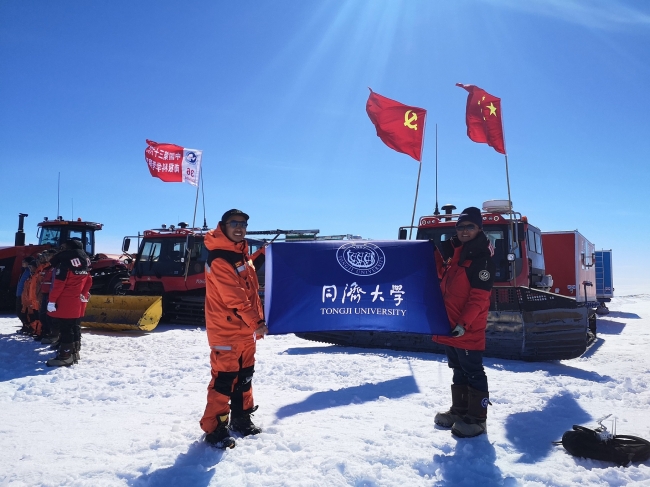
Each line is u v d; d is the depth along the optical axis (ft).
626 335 37.96
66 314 21.74
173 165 42.96
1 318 43.62
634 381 17.92
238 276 11.84
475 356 12.28
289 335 32.68
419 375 19.12
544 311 22.86
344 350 25.80
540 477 9.67
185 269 41.65
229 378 11.62
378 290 12.76
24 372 20.31
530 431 12.53
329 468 9.99
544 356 22.80
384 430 12.54
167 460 10.53
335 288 12.80
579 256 40.83
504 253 28.96
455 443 11.55
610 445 10.47
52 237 48.16
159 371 20.25
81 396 16.28
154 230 44.98
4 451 11.13
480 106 26.99
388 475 9.74
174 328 38.83
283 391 16.90
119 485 9.31
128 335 32.89
